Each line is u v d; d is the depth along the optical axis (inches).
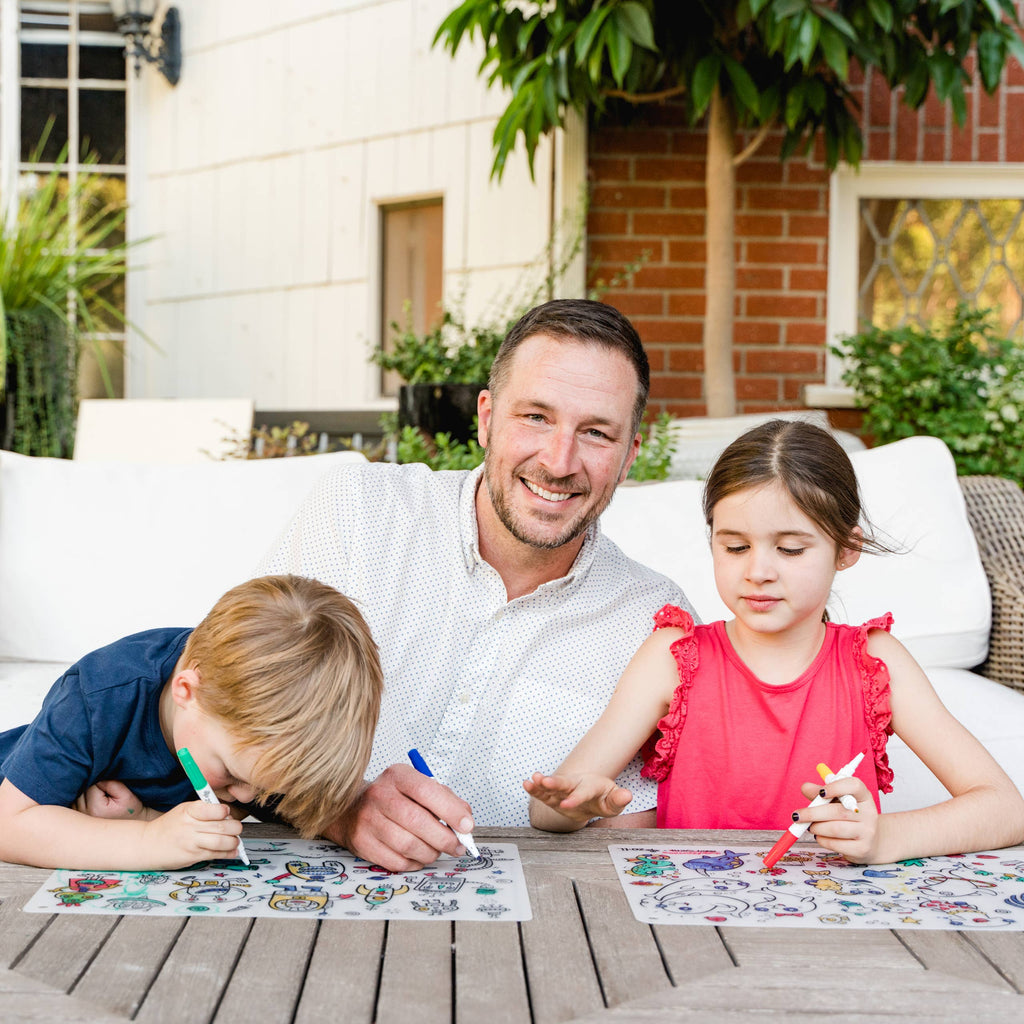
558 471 55.8
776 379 187.0
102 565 92.5
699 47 156.3
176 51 226.2
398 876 40.3
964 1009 30.0
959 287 193.8
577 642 62.3
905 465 97.0
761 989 31.0
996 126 188.4
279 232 218.2
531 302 185.2
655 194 184.7
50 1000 29.8
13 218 223.6
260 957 32.6
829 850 43.0
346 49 208.2
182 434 182.2
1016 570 96.0
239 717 42.1
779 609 55.2
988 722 81.0
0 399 188.4
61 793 45.3
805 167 185.5
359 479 63.4
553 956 33.0
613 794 46.8
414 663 60.9
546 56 147.9
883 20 143.4
